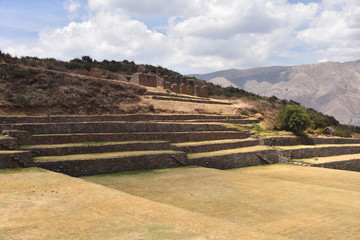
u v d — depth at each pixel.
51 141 35.00
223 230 15.59
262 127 68.56
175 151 39.31
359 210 21.84
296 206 22.45
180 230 15.11
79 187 21.94
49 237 13.52
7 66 52.47
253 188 27.64
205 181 29.97
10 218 15.53
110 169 31.80
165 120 56.81
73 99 52.81
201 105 71.44
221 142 48.75
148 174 32.22
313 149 57.31
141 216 16.81
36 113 47.03
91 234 14.05
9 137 31.34
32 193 19.86
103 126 42.38
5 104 45.06
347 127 124.06
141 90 67.19
